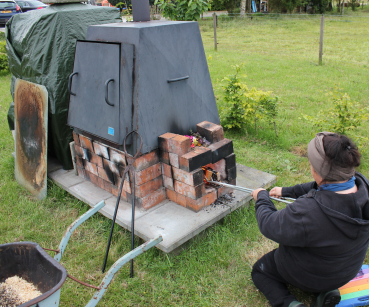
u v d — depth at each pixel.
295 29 18.06
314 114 6.04
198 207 3.11
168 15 5.59
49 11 3.88
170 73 3.09
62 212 3.58
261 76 8.83
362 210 1.81
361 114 4.39
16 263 2.22
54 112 3.79
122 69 2.93
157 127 3.08
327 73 8.83
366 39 14.25
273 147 4.95
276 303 2.28
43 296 1.71
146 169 3.09
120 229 3.25
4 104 7.35
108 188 3.57
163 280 2.69
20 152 4.11
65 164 4.10
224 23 20.42
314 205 1.83
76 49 3.38
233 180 3.41
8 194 3.90
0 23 17.17
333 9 30.09
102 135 3.18
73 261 2.91
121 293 2.59
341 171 1.75
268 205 2.19
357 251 1.92
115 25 3.15
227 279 2.69
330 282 2.05
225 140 3.30
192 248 2.97
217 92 7.73
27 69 4.09
